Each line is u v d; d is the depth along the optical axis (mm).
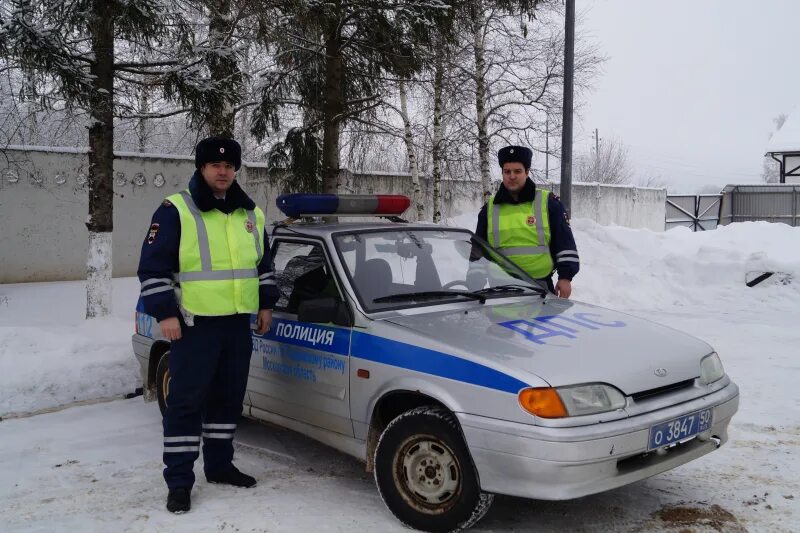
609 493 4250
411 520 3744
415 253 4742
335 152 11430
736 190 28594
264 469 4766
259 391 4828
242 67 8977
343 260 4426
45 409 6305
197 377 4188
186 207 4195
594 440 3291
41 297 10938
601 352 3689
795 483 4340
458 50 13359
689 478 4449
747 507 4012
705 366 3969
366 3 9820
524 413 3330
